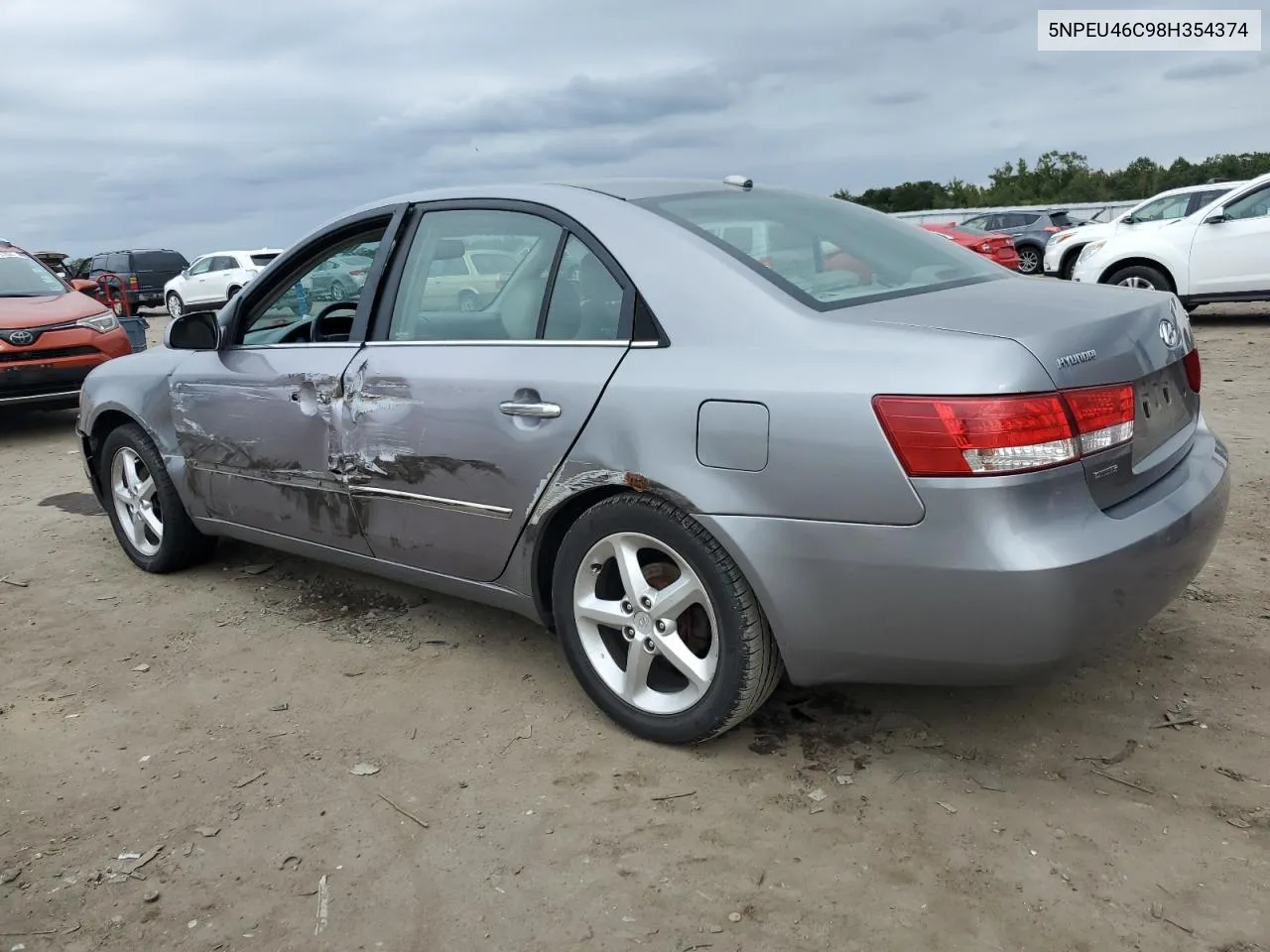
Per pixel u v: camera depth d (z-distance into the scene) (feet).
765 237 9.67
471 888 7.72
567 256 9.86
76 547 16.98
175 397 13.76
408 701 10.76
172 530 14.62
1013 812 8.32
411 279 11.16
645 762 9.32
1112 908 7.18
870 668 8.25
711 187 10.92
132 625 13.32
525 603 10.36
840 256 9.75
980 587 7.43
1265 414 21.86
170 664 12.00
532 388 9.58
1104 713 9.76
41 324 27.20
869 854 7.88
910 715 9.91
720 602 8.63
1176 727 9.46
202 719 10.59
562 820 8.50
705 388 8.41
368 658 11.89
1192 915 7.07
